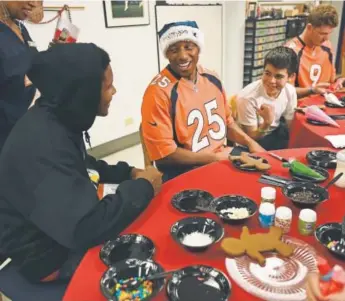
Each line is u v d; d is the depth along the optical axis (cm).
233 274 81
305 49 292
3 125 168
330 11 274
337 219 103
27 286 112
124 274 82
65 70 96
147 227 101
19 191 94
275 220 98
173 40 167
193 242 94
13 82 164
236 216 103
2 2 169
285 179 129
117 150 380
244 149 207
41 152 94
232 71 504
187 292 76
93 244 93
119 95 369
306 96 271
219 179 131
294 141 207
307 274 79
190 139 182
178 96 174
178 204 112
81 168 103
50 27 291
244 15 481
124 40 358
